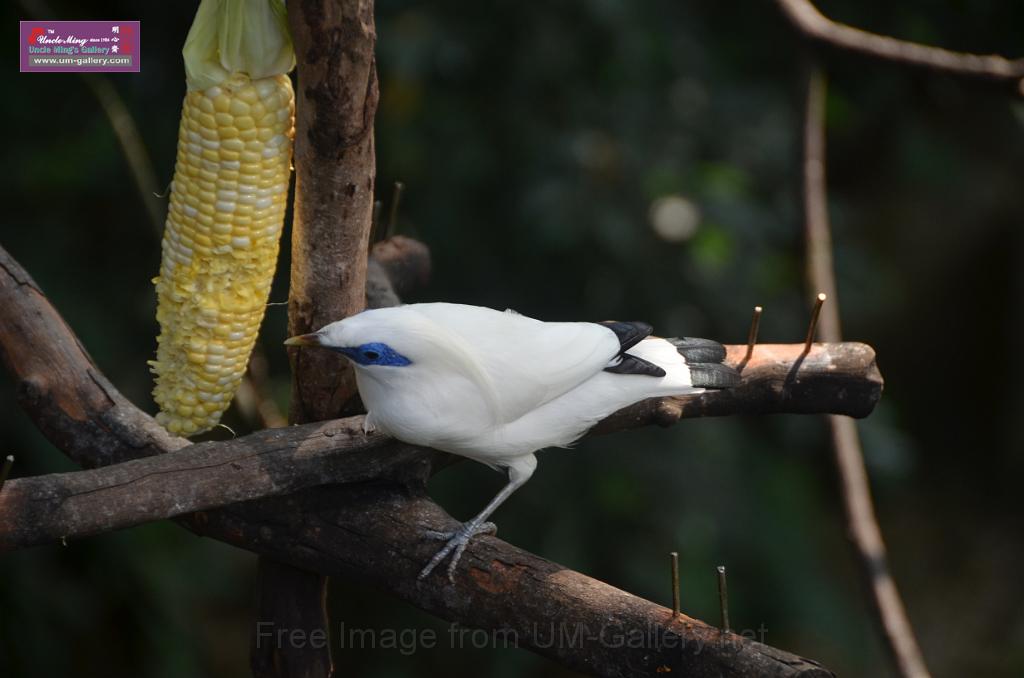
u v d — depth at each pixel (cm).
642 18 1012
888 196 1662
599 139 1033
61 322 573
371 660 1269
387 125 1045
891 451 1148
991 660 1609
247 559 1355
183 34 1077
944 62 775
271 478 523
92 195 1105
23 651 1016
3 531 466
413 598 534
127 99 1060
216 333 530
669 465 1142
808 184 827
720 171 1047
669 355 602
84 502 479
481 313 554
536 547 1137
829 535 1634
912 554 1756
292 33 468
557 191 1006
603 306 1109
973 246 1800
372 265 746
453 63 988
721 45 1143
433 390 520
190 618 1198
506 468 633
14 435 995
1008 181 1608
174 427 559
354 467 543
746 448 1238
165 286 531
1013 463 1817
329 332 509
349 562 546
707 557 1198
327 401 591
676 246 1084
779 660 447
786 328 1128
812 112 838
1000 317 1831
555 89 1035
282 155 511
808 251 816
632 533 1168
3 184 1048
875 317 1842
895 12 1139
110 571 1081
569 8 1007
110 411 556
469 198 1088
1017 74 759
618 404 580
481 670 1265
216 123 490
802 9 826
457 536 533
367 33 468
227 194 503
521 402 543
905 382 1883
